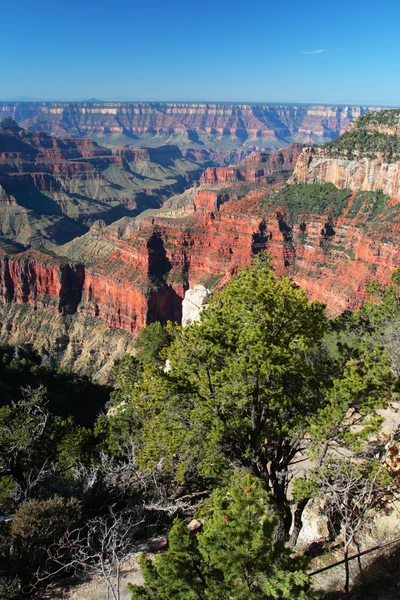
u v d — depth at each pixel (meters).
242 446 22.72
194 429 21.33
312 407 21.77
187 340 23.28
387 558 17.39
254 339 20.42
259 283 21.66
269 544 13.86
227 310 22.94
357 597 16.17
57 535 22.52
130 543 23.91
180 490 28.81
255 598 13.36
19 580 20.95
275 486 22.09
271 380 21.75
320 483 19.41
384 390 20.03
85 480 29.09
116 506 28.34
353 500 19.48
